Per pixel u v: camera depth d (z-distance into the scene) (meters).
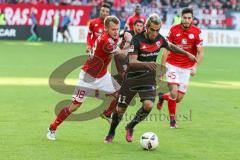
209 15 120.81
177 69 34.78
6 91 47.84
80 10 115.31
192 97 47.09
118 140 29.88
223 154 27.11
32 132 31.27
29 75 59.56
